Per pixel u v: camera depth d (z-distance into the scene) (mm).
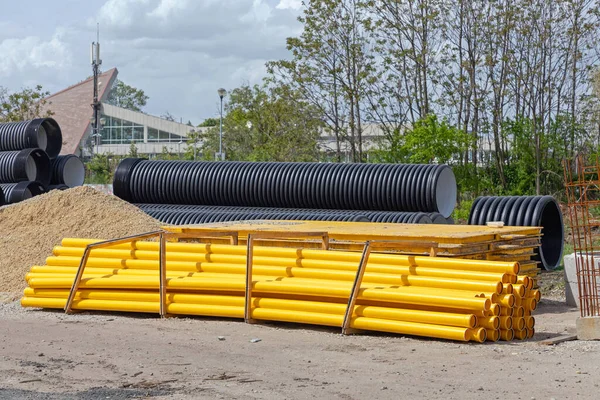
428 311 10125
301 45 37500
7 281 14727
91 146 65625
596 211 22172
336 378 7883
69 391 7469
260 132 47344
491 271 10297
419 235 11648
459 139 32562
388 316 10258
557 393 7172
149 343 9828
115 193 22453
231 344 9766
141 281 12000
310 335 10422
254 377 7961
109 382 7812
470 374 8008
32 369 8406
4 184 29406
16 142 30047
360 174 20219
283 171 20859
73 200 16969
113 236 15742
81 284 12375
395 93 37594
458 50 36500
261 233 11438
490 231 12500
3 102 51469
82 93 75812
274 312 11055
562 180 35719
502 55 35781
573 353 9086
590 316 10250
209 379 7891
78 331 10727
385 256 11000
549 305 13766
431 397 7086
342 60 37625
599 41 35438
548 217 18406
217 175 21359
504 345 9711
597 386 7418
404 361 8719
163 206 22031
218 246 12188
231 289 11469
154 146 69312
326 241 12086
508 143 37844
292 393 7285
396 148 34562
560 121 36094
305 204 20672
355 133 42562
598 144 33750
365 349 9453
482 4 36062
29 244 15711
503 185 36062
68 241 13164
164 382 7781
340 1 37156
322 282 11023
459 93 36594
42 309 12789
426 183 19656
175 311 11789
